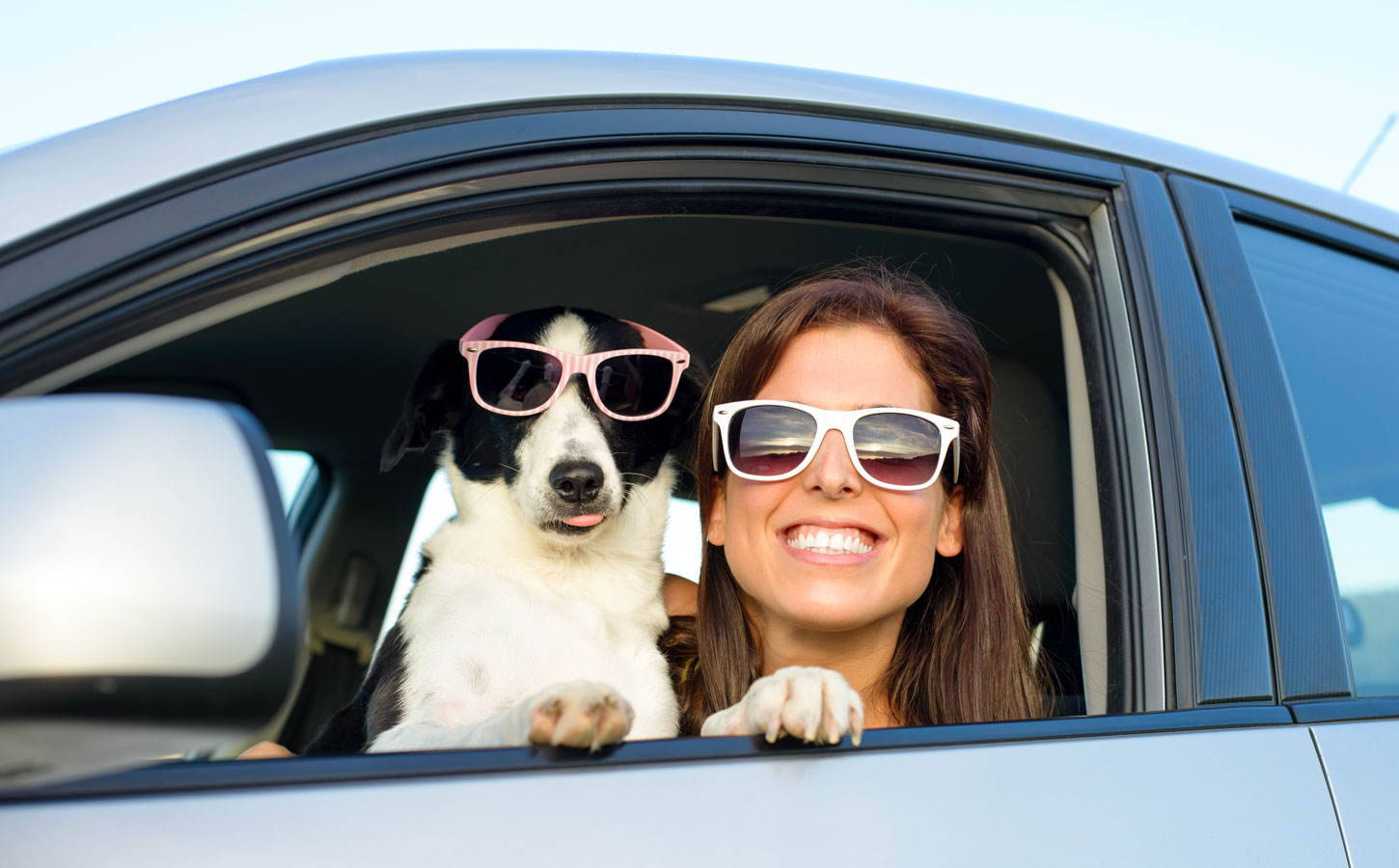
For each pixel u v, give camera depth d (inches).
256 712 22.8
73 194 36.2
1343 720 49.2
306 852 31.3
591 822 34.7
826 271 75.8
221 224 37.9
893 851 37.4
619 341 87.1
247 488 24.2
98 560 22.4
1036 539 78.2
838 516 61.4
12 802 29.9
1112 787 42.1
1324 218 66.4
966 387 68.3
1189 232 59.8
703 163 51.0
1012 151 58.9
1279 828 43.5
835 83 56.9
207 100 41.3
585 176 47.8
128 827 30.2
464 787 34.3
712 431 70.2
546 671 74.4
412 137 43.5
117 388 91.3
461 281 91.3
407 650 75.2
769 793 37.4
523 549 83.0
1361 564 56.2
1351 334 63.4
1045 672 73.6
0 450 23.8
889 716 70.2
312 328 93.7
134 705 22.0
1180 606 50.1
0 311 33.0
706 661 72.1
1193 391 54.6
